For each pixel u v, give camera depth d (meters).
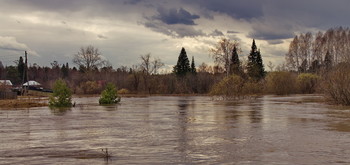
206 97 74.19
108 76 108.69
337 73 41.75
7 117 27.81
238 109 35.72
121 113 31.67
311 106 39.31
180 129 20.12
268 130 19.52
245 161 12.09
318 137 16.97
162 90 98.81
